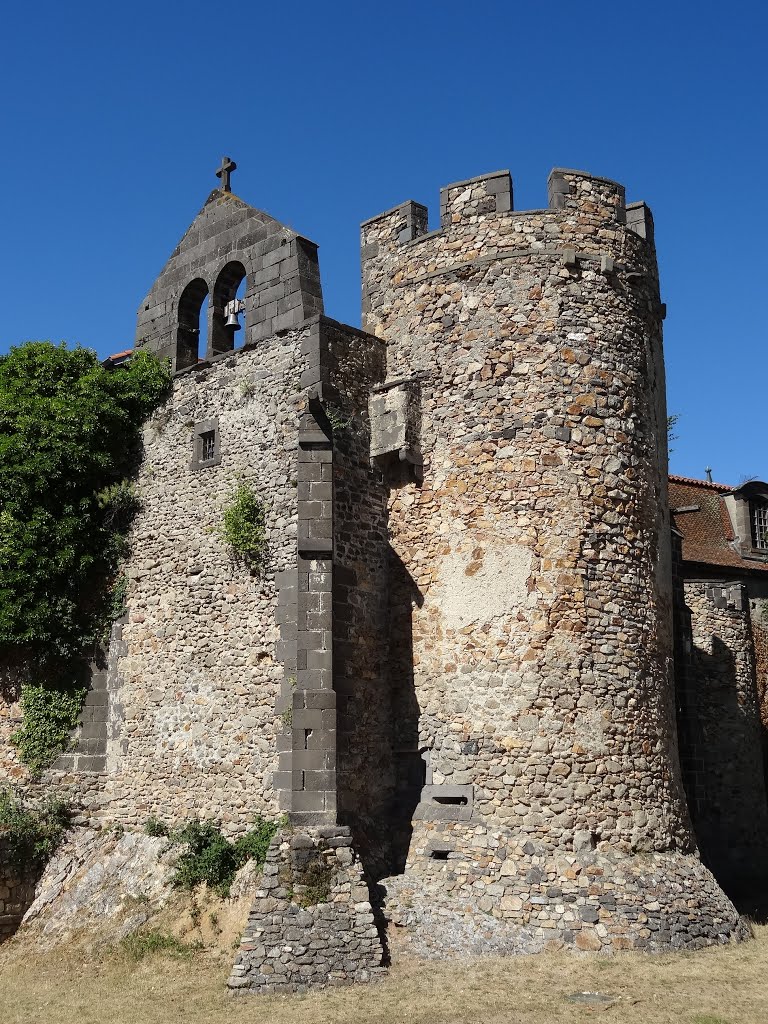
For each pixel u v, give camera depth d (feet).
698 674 65.67
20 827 53.83
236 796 49.52
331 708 45.37
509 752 46.39
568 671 46.73
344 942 40.91
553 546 47.98
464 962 41.63
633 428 51.16
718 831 63.21
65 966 45.70
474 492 49.80
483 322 51.26
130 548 58.39
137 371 59.88
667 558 52.42
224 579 52.90
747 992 37.60
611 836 45.37
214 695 51.85
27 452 58.13
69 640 57.77
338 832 43.24
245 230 57.16
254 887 45.09
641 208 54.49
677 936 43.01
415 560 51.16
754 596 81.66
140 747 54.85
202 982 41.34
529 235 51.57
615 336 51.55
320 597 47.06
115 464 59.88
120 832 54.24
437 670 49.29
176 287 61.11
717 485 89.97
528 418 49.49
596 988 37.99
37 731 56.70
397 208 55.67
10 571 56.95
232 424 54.75
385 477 52.85
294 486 50.70
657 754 48.11
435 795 47.88
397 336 54.19
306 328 52.16
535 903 43.39
